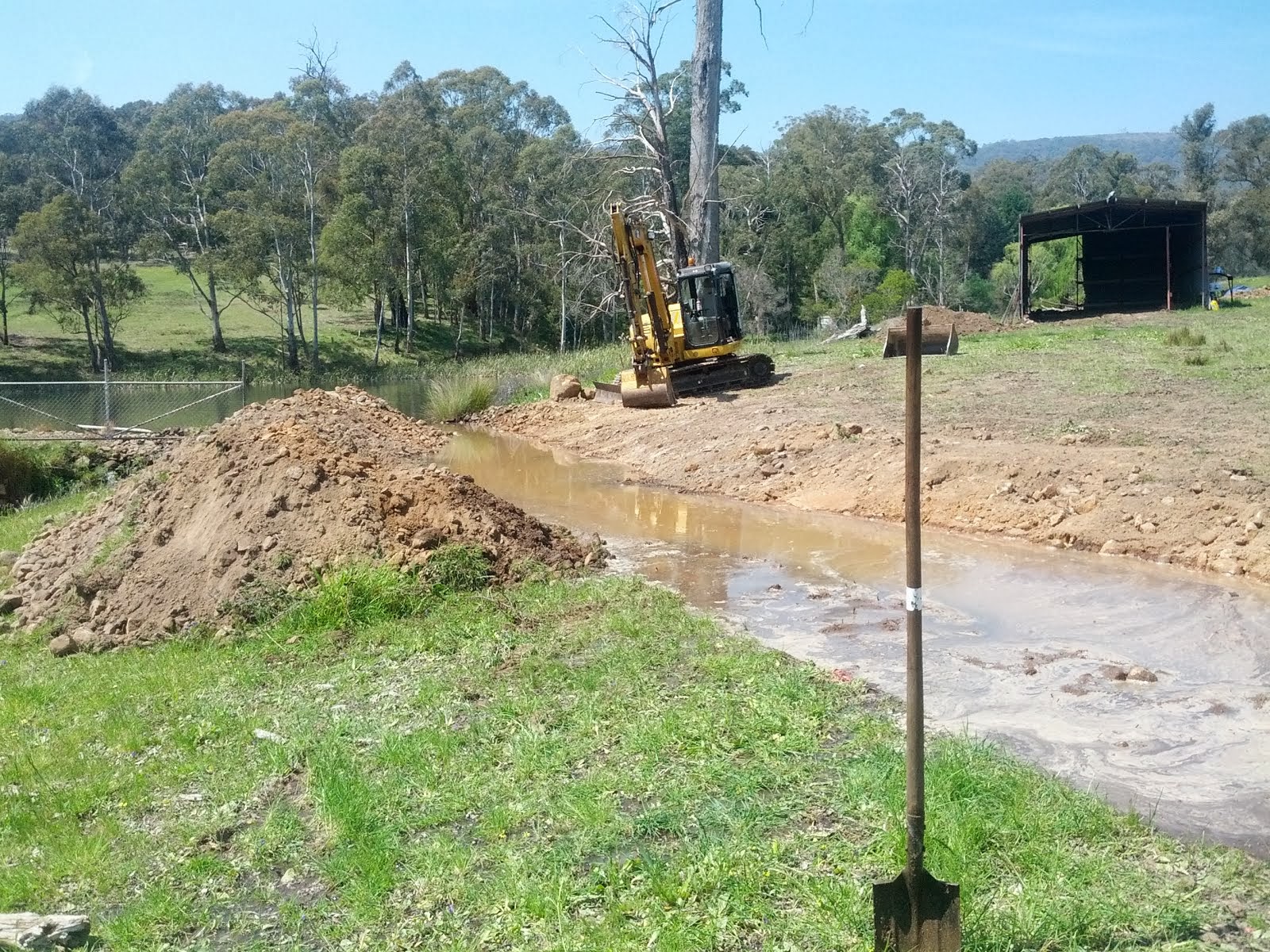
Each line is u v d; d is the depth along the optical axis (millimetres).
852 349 33781
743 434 18922
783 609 10156
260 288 60562
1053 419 16656
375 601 10039
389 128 63844
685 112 58250
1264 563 10391
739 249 65125
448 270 62312
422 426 25453
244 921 5254
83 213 54375
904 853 5047
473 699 7902
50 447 19766
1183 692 7680
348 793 6207
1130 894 4805
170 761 7215
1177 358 23719
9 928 4969
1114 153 107375
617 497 17031
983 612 9797
